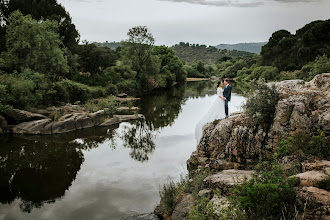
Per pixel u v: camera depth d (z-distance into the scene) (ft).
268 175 16.74
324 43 123.54
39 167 41.39
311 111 22.44
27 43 79.20
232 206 16.49
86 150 50.16
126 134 62.03
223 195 20.10
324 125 20.58
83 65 133.59
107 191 31.99
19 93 68.85
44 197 31.14
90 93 104.78
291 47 174.60
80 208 28.09
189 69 343.87
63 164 42.68
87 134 62.54
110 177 36.42
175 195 25.99
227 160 27.07
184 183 29.04
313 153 19.62
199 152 31.01
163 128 66.44
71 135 61.67
